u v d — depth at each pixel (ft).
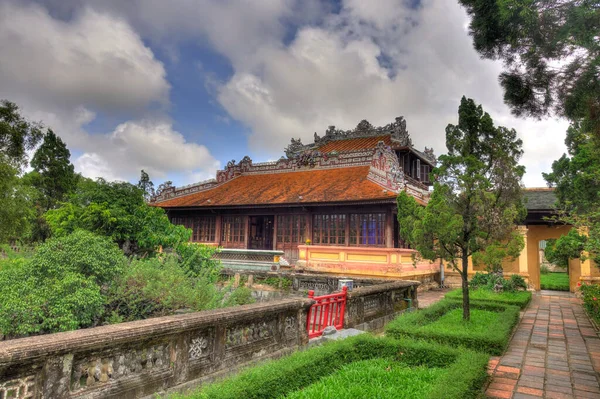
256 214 81.35
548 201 64.54
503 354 24.53
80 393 12.60
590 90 15.88
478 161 28.66
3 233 42.27
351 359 21.36
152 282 25.64
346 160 84.33
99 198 34.01
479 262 30.25
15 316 18.92
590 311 38.93
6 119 40.55
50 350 11.55
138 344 14.46
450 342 24.70
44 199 91.61
